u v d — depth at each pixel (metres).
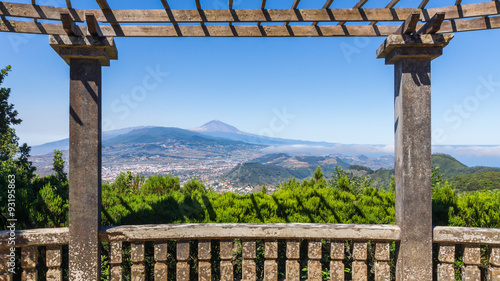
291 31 2.84
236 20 2.68
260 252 3.77
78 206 2.78
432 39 2.72
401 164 2.90
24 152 17.55
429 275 2.85
